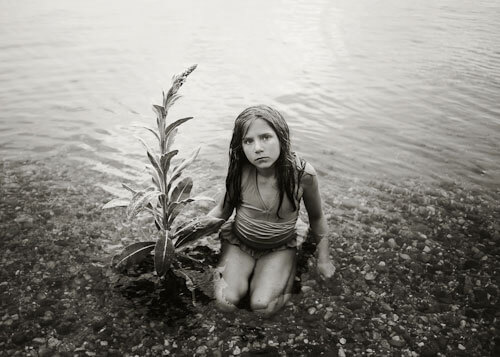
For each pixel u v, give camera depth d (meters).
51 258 3.34
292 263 3.21
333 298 3.04
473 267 3.35
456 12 12.72
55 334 2.73
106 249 3.46
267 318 2.86
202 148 4.95
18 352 2.61
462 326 2.85
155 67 7.52
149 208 3.14
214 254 3.37
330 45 9.09
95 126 5.46
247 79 7.06
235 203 3.27
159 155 3.00
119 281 3.13
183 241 3.22
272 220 3.13
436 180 4.50
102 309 2.91
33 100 6.19
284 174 3.00
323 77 7.26
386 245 3.57
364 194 4.23
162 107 2.85
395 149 5.07
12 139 5.10
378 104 6.27
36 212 3.86
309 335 2.76
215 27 10.44
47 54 8.23
